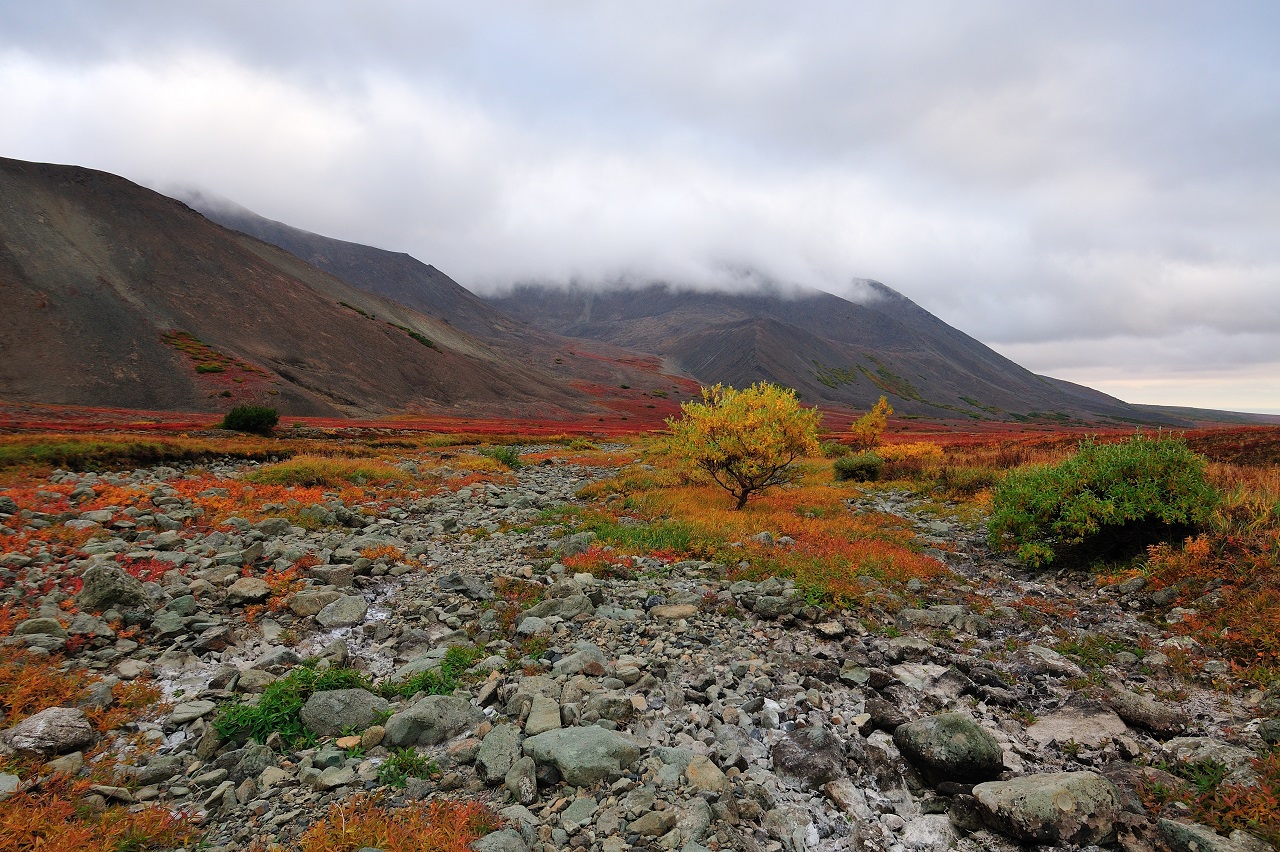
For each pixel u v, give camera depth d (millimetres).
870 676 7504
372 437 59719
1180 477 11719
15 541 11773
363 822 4629
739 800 5039
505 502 21312
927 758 5508
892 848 4656
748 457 19484
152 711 6668
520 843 4445
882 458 31234
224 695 7082
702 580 11648
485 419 138625
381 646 8758
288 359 133750
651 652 8281
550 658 8047
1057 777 4949
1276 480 13664
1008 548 14078
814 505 20703
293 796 5137
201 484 20234
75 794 5035
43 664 7273
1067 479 12914
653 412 198375
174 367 105625
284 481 21797
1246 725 6016
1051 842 4492
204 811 5000
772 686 7328
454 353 193500
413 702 6715
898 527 17078
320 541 14414
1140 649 8250
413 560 13242
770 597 10062
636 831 4613
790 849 4590
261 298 151375
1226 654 7688
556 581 11547
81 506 15484
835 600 10180
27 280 113625
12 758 5293
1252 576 9297
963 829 4902
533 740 5668
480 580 11711
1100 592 10984
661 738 6082
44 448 24281
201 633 8898
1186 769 5266
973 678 7602
